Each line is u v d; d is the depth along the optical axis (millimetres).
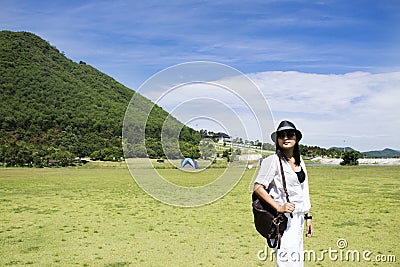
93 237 10203
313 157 69250
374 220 12094
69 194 19953
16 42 110812
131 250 8898
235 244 9398
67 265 7805
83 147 59750
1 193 20344
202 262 7945
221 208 15078
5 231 10977
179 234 10523
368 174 32406
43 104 77688
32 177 32156
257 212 4969
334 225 11367
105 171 41062
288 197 5020
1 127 65250
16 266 7754
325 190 20469
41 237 10227
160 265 7758
